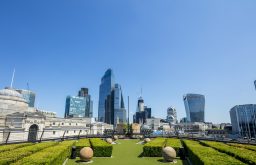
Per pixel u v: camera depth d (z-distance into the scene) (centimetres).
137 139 5691
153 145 2784
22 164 1362
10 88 10825
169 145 2830
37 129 8625
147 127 15475
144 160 2452
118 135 6053
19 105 10125
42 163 1398
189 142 3112
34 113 8588
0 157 1636
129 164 2219
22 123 8038
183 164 2241
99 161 2397
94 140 3641
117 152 3122
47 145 2606
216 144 2730
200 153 1834
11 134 7200
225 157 1623
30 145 2706
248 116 16688
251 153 1812
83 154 2322
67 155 2464
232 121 18888
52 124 10681
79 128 11825
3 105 9519
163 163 2277
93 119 15138
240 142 3119
